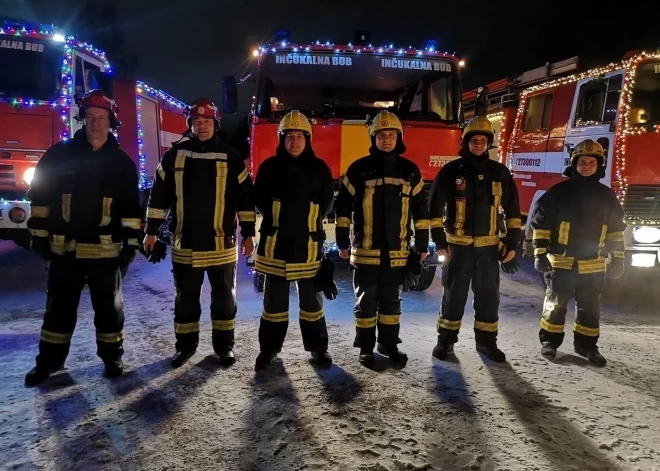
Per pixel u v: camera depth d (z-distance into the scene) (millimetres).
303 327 3736
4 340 4141
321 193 3619
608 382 3516
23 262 7199
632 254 5539
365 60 5508
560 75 7660
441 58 5613
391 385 3404
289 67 5402
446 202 3859
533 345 4250
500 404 3168
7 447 2643
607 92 5953
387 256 3656
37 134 5648
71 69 5910
